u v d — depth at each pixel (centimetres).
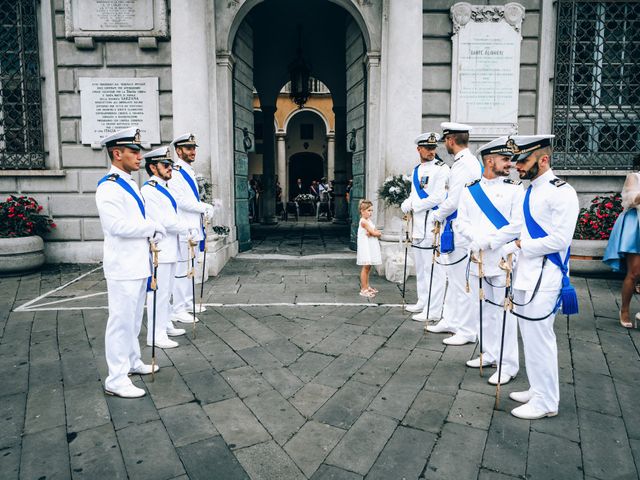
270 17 1298
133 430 314
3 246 720
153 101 799
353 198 943
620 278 692
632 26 802
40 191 815
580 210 762
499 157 379
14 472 272
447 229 468
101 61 798
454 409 341
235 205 899
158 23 776
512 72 770
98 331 499
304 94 1184
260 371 402
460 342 459
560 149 817
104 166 814
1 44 807
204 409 341
